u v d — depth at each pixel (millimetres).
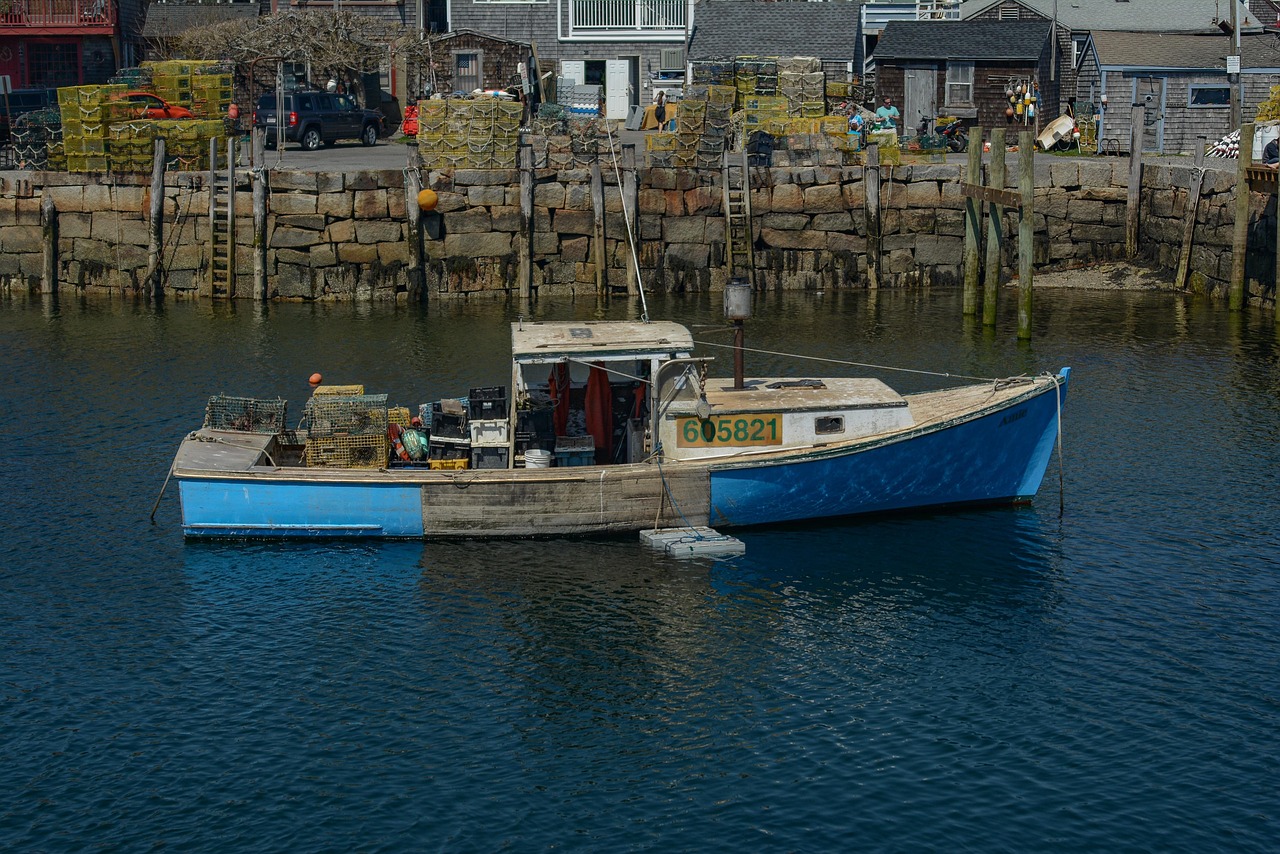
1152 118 52875
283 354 33031
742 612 19297
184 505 21250
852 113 49906
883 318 37406
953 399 23250
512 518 21297
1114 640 18375
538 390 21859
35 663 17797
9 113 47750
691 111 40812
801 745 16062
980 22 56844
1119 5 62062
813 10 58875
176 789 15234
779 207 41688
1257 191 37219
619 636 18625
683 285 41625
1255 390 29297
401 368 31625
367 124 52344
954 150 53500
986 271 35406
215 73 45531
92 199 40500
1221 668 17578
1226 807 14781
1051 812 14734
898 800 14984
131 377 30766
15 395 29188
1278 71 51719
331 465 21766
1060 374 22297
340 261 40094
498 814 14836
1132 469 24438
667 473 21297
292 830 14555
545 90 57781
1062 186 43125
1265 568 20375
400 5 62500
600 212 40312
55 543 21438
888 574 20406
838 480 21859
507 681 17484
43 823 14625
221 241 40125
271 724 16500
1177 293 40625
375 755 15883
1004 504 22953
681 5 59375
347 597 19688
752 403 21812
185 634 18609
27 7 62188
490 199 40281
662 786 15320
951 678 17500
